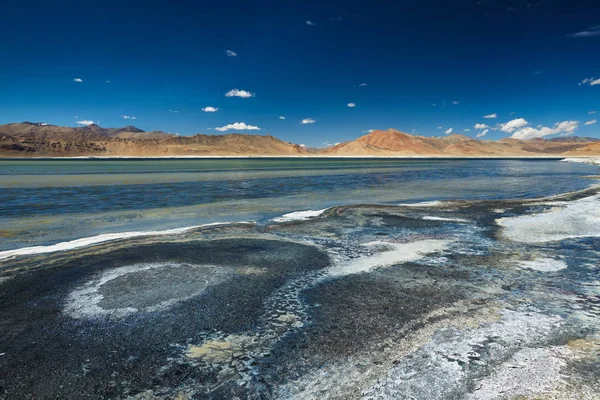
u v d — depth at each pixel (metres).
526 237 11.52
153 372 4.52
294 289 7.21
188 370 4.55
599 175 41.88
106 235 11.78
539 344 5.07
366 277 7.89
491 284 7.46
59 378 4.40
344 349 5.00
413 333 5.42
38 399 4.04
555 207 17.44
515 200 20.17
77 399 4.04
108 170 57.69
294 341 5.22
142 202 19.95
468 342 5.13
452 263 8.86
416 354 4.84
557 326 5.61
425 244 10.70
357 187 29.22
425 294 6.93
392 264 8.80
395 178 39.81
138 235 11.81
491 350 4.91
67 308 6.32
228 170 57.97
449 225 13.45
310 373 4.46
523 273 8.12
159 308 6.32
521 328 5.54
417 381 4.25
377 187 29.20
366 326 5.66
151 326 5.68
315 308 6.32
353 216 15.34
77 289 7.19
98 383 4.31
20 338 5.32
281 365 4.64
